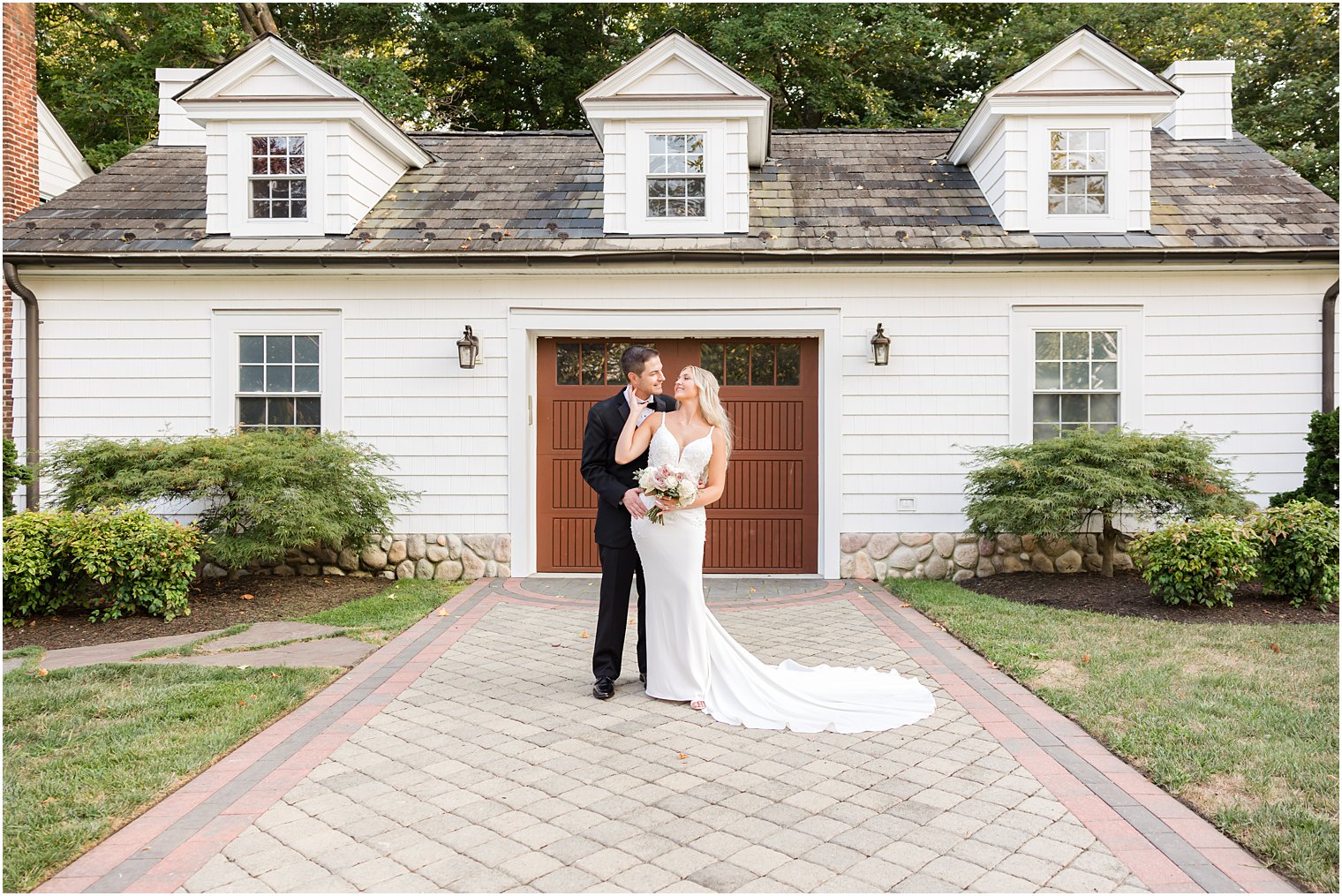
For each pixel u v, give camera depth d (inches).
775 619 265.1
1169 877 107.1
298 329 343.0
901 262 331.6
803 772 143.1
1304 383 328.5
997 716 170.6
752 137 365.4
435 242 339.6
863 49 713.0
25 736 155.9
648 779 139.8
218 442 298.5
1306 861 108.3
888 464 338.3
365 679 199.0
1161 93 328.2
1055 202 343.0
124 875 108.7
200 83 341.4
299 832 121.0
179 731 159.5
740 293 340.8
